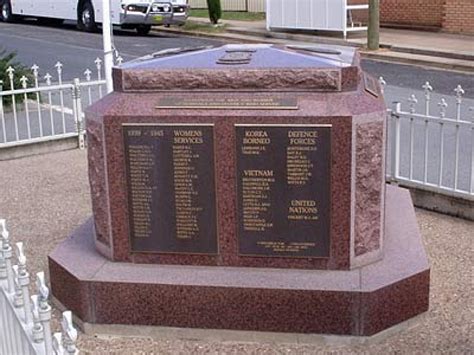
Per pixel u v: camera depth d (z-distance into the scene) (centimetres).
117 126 451
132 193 459
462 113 1053
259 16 2622
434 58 1608
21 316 340
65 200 724
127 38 2148
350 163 434
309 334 433
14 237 620
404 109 1098
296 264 453
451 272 528
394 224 530
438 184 695
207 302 438
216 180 448
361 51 1723
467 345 427
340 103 435
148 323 447
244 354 425
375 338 432
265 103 440
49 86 934
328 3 1903
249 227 452
